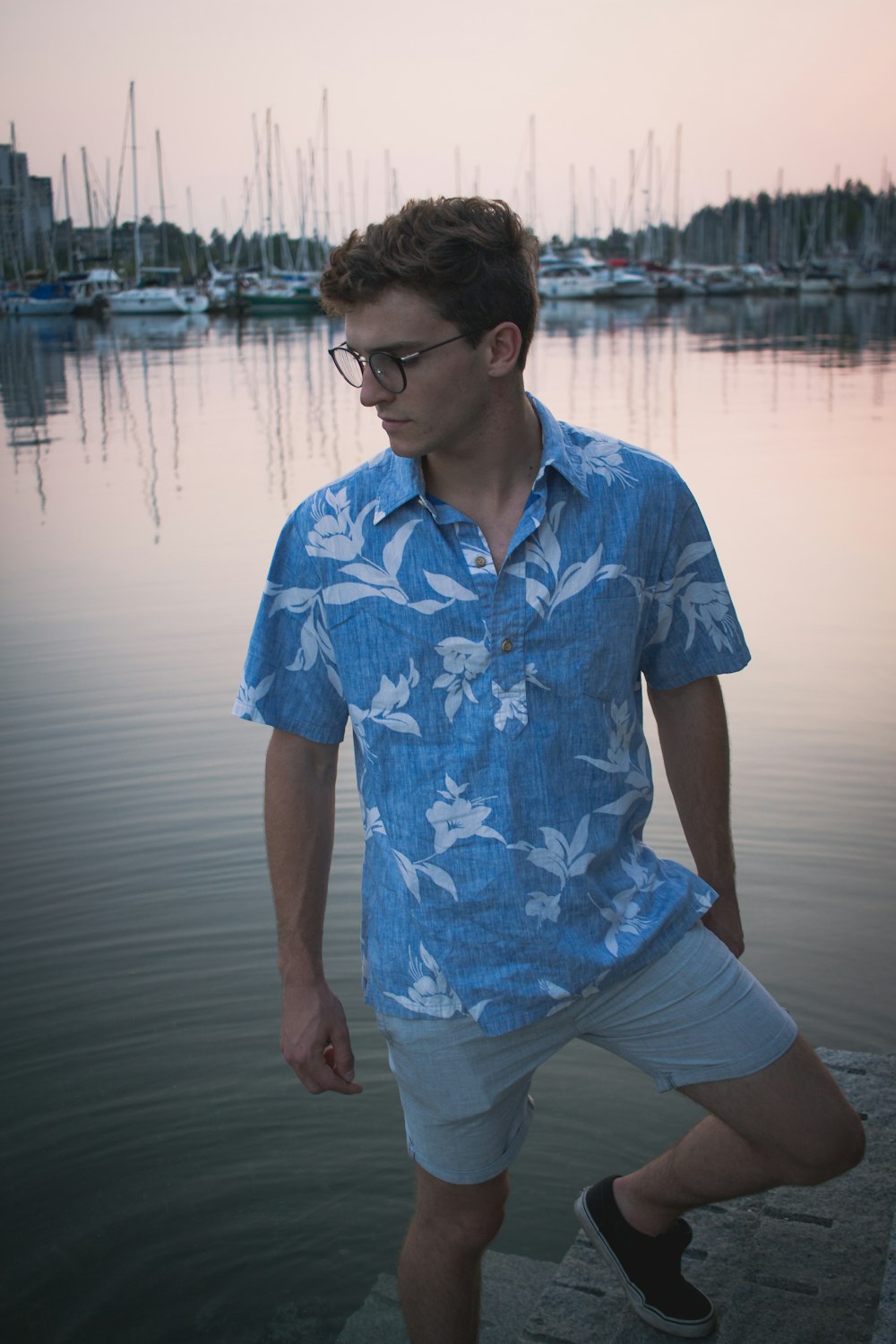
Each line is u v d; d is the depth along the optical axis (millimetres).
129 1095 2863
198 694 5395
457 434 1586
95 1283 2354
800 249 97312
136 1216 2510
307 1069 1792
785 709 5047
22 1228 2494
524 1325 2145
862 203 100125
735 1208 2322
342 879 3814
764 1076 1699
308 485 11164
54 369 28438
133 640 6215
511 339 1579
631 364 26156
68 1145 2711
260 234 75438
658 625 1753
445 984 1680
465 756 1629
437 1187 1787
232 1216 2512
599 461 1669
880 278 78688
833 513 8977
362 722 1684
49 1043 3053
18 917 3604
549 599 1612
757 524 8688
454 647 1618
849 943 3332
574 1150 2641
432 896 1666
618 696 1683
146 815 4234
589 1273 2248
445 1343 1859
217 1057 2990
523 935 1647
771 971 3211
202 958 3400
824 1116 1703
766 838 3928
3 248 78500
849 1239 2205
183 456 13383
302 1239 2447
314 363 29266
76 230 78375
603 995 1715
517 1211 2480
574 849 1654
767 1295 2090
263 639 1754
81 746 4832
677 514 1705
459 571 1610
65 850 3992
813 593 6797
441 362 1550
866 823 4004
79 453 13836
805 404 17250
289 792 1823
